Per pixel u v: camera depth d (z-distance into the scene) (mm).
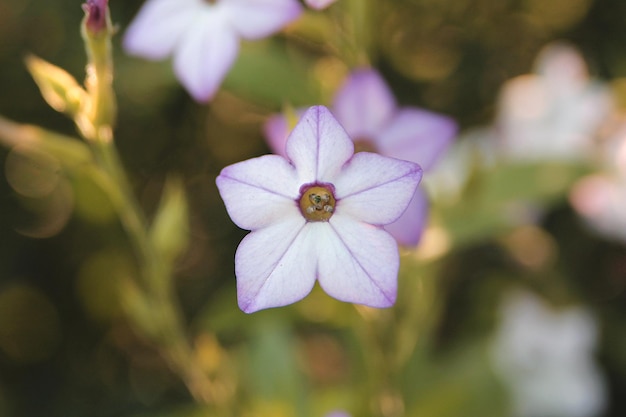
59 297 673
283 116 409
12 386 677
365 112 417
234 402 441
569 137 552
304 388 463
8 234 649
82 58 582
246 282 347
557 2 628
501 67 629
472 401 485
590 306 596
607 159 534
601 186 541
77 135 619
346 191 353
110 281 655
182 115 622
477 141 527
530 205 508
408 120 418
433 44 622
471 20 622
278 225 352
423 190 404
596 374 572
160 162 634
